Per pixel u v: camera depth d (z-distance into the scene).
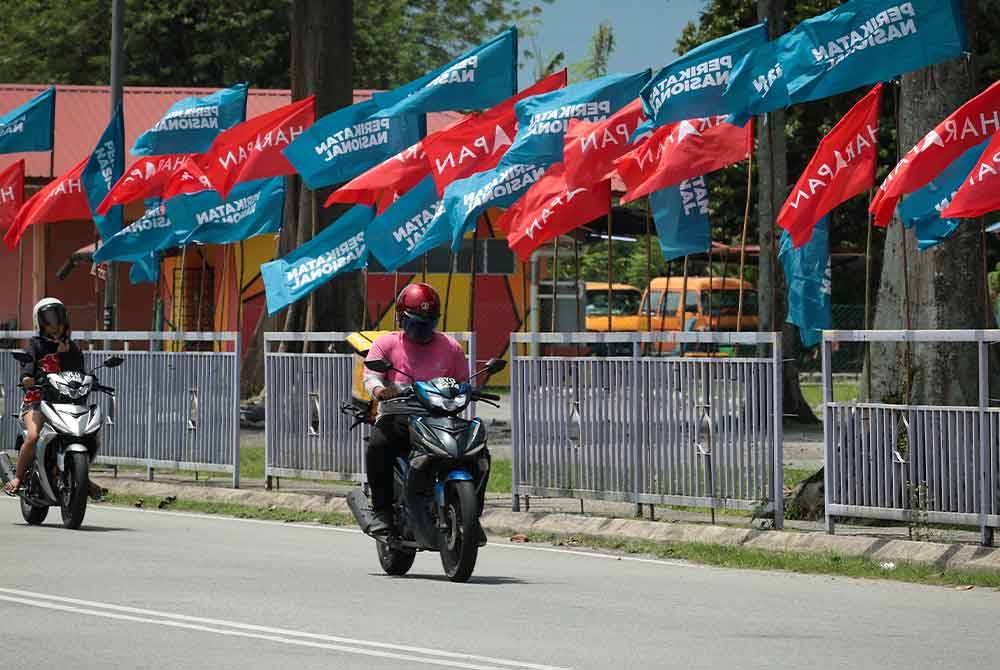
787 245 41.69
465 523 26.61
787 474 47.03
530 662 19.55
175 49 129.62
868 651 20.73
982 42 88.50
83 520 37.69
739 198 113.44
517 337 37.88
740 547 32.44
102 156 52.59
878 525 34.47
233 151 46.25
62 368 36.34
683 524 34.41
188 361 44.91
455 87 42.25
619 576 28.81
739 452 33.66
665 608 24.53
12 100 104.25
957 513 30.27
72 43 130.75
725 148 35.81
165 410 45.53
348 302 60.84
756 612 24.25
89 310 96.12
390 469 27.92
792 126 106.75
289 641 20.88
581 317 93.06
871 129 33.97
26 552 30.83
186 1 125.25
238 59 125.75
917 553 30.36
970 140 31.02
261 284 89.06
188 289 91.25
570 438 36.81
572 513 37.00
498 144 40.81
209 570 28.41
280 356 42.34
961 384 35.34
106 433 47.28
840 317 111.62
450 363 27.95
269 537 34.78
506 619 23.06
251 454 55.62
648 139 36.41
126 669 18.86
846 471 31.92
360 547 33.00
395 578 27.78
